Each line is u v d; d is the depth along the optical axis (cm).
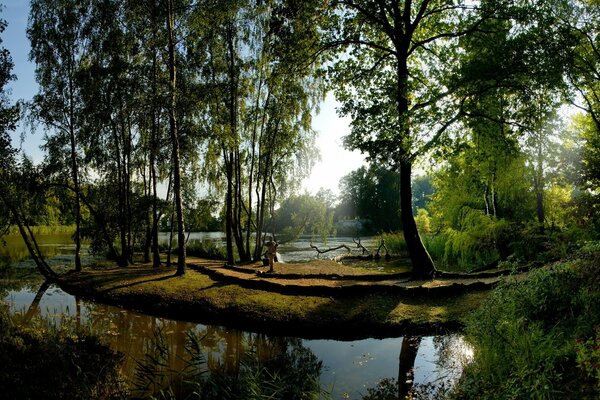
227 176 2192
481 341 675
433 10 1455
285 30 1506
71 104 2023
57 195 2152
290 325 1038
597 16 1786
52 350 620
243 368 790
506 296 786
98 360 652
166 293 1347
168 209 2098
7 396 513
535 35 1351
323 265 1903
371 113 1405
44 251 3297
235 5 1745
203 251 2794
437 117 1375
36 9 1992
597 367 425
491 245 2042
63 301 1449
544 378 458
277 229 3850
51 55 1995
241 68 2128
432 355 812
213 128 1772
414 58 1742
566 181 1723
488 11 1372
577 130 2198
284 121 2258
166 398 654
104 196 2300
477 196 2384
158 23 1753
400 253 2683
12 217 2042
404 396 638
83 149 2159
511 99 1622
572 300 667
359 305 1121
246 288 1348
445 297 1153
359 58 1672
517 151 1498
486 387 530
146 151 2159
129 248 2375
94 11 2008
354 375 740
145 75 1706
